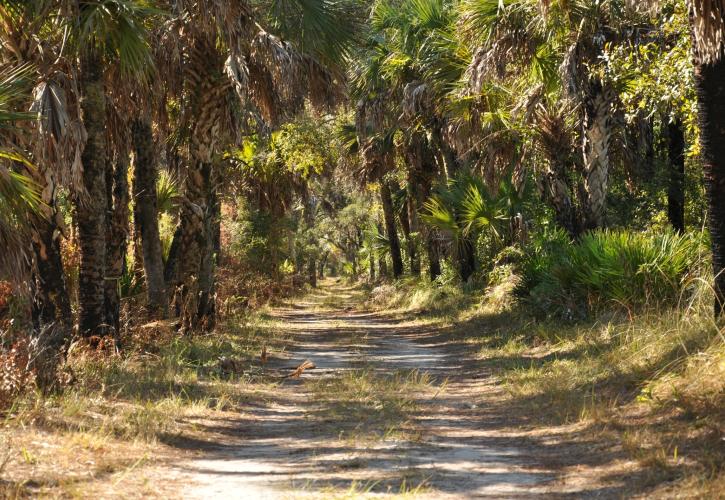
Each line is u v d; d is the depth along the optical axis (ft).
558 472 20.01
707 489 16.10
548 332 47.57
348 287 225.97
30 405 25.76
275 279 127.44
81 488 17.60
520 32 51.49
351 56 53.62
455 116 66.28
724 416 21.42
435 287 96.84
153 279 59.62
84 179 39.09
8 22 32.40
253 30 53.16
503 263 74.64
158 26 48.85
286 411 31.45
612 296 44.52
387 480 19.19
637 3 42.65
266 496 17.76
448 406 31.71
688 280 41.11
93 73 38.06
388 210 132.26
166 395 32.32
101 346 38.42
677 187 68.69
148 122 58.85
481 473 20.10
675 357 28.22
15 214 25.32
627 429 23.21
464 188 75.36
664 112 50.78
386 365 46.55
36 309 34.47
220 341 53.67
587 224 52.90
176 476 19.86
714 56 28.91
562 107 55.21
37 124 31.30
